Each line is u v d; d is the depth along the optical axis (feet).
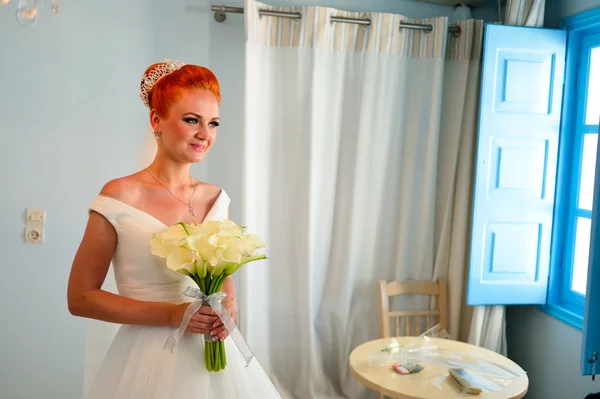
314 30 9.84
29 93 9.51
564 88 9.87
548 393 9.88
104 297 5.08
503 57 9.66
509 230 9.93
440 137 10.69
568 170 9.96
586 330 7.51
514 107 9.77
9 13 9.34
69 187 9.73
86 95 9.68
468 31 10.27
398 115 10.43
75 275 5.15
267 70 9.91
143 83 5.52
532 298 10.05
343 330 10.55
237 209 10.48
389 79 10.30
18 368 9.82
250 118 9.77
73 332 9.91
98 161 9.79
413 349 8.39
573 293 9.71
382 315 10.14
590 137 9.55
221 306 5.06
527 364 10.52
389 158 10.52
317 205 10.32
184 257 4.81
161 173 5.53
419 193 10.63
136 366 5.08
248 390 5.34
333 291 10.59
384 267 10.77
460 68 10.41
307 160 10.09
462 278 10.57
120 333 5.37
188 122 5.24
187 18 10.01
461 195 10.51
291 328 10.46
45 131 9.59
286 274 10.36
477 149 9.75
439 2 10.83
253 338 10.25
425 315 10.69
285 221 10.26
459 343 8.98
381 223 10.66
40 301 9.79
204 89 5.26
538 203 9.95
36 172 9.62
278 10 9.78
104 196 5.20
